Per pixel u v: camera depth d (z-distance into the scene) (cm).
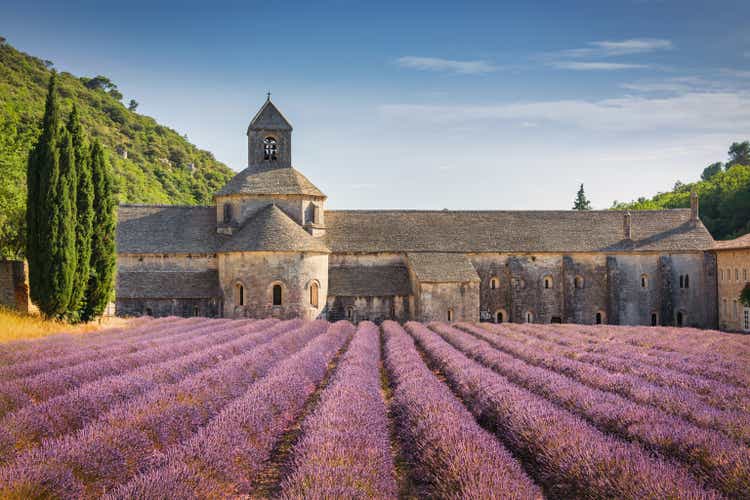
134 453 1065
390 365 2311
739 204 8125
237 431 1175
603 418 1343
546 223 5731
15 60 12850
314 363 2217
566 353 2598
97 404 1352
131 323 3788
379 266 5184
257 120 5300
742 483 904
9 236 3659
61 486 867
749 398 1542
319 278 4688
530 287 5391
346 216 5522
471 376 1920
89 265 3609
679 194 11150
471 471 959
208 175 15175
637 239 5603
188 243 4916
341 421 1276
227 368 1870
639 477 894
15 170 4025
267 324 3822
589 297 5456
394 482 1032
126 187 10256
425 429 1249
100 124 13462
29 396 1437
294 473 970
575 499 999
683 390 1703
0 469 876
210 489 927
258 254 4484
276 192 4997
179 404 1359
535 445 1173
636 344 3089
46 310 3250
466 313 4756
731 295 5294
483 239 5434
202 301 4678
